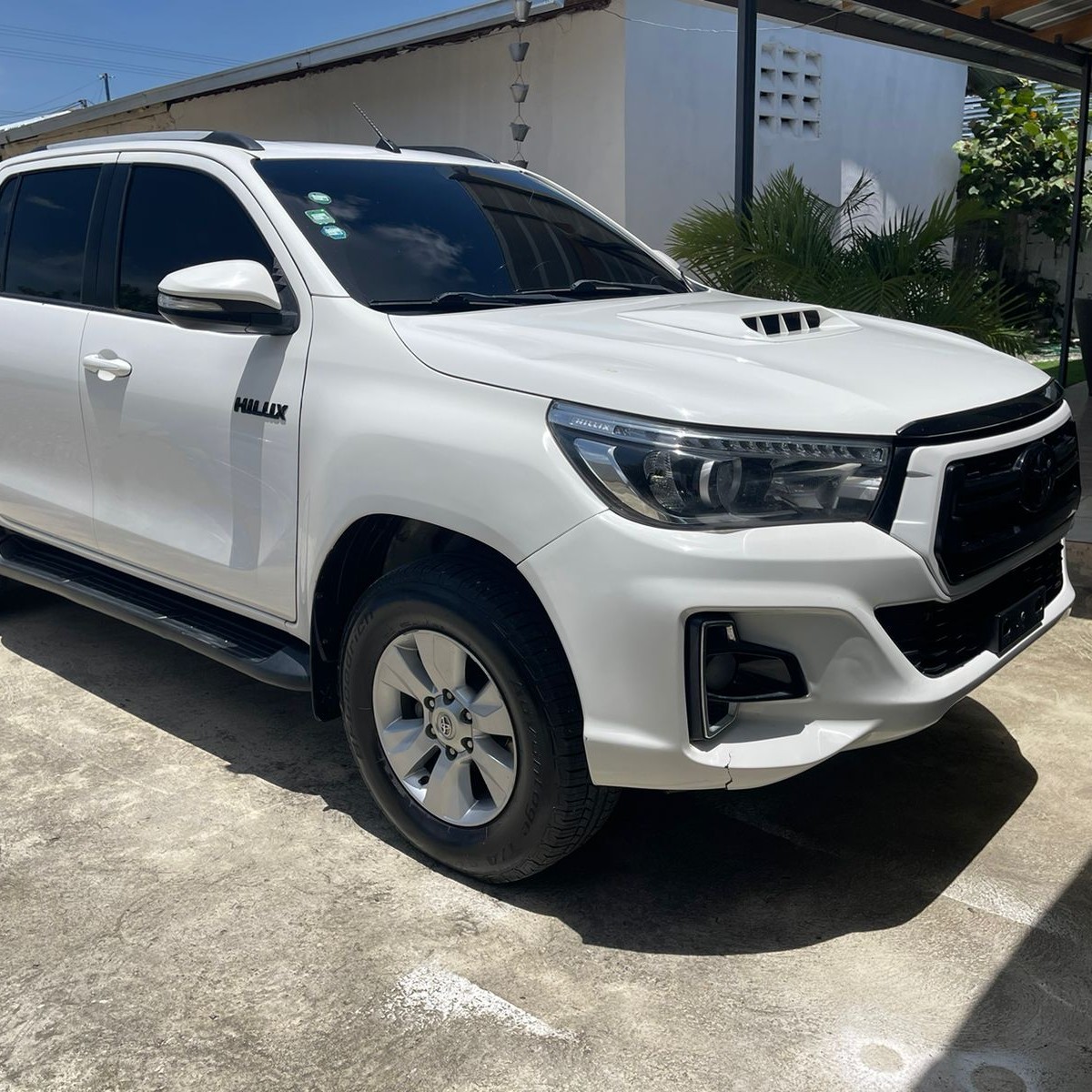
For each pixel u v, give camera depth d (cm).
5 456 414
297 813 321
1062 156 1330
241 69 1091
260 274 301
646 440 234
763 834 308
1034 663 418
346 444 282
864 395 253
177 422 331
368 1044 228
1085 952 254
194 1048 227
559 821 257
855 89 1096
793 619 236
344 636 295
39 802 327
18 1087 217
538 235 373
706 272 648
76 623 479
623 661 235
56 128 1510
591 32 889
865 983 245
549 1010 238
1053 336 1405
